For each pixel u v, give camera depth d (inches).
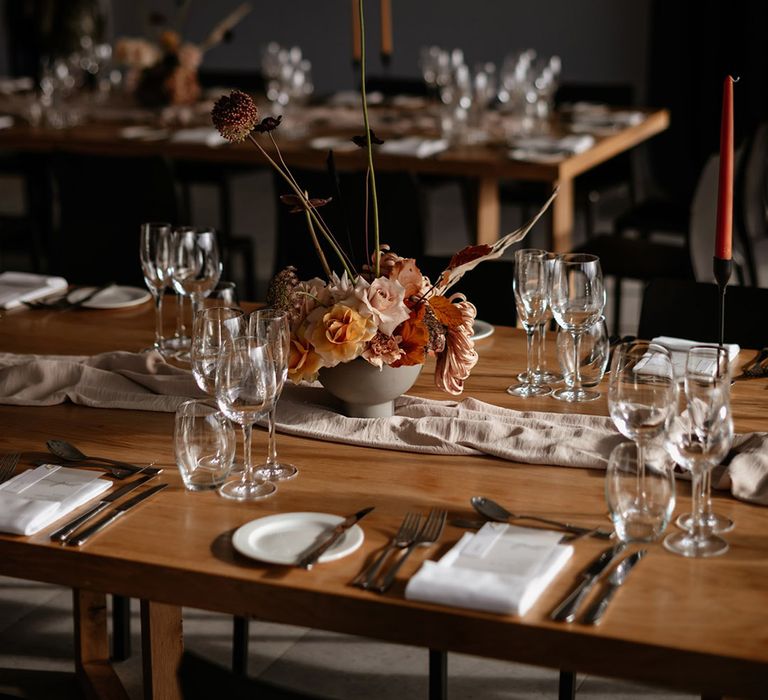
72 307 102.2
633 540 56.2
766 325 98.7
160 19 213.3
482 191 180.7
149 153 180.1
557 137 176.6
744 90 278.5
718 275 71.2
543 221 275.0
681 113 288.5
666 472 55.4
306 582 53.3
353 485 64.4
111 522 59.6
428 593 50.9
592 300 77.0
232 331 69.7
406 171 146.3
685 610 50.3
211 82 255.9
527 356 85.9
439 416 73.2
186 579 55.1
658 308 102.0
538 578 51.8
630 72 297.6
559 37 302.7
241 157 174.6
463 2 309.6
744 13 274.1
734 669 46.9
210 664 42.5
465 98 177.5
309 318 68.2
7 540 58.2
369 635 52.4
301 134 183.6
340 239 147.3
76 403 78.3
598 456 66.6
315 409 74.2
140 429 73.5
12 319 99.1
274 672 98.5
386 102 224.4
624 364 60.0
